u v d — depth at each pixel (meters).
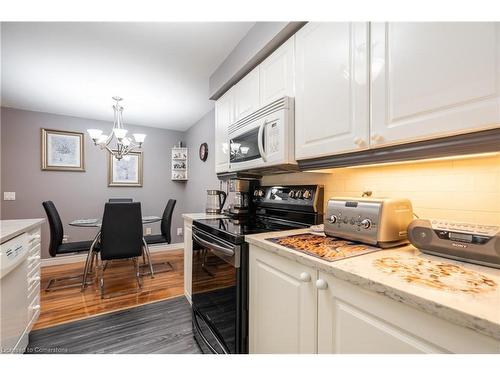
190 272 2.28
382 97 0.92
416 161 0.97
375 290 0.62
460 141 0.76
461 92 0.72
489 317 0.44
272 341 1.03
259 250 1.13
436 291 0.55
